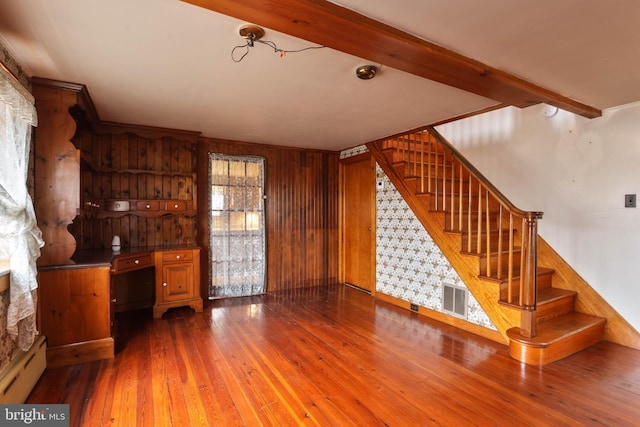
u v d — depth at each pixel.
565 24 1.65
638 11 1.53
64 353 2.49
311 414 1.92
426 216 3.70
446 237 3.46
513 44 1.85
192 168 4.21
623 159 2.85
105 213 3.57
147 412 1.93
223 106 3.06
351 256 5.26
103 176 3.70
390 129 3.91
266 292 4.78
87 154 3.58
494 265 3.28
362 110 3.18
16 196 1.96
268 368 2.47
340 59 2.11
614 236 2.92
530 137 3.49
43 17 1.64
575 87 2.47
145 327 3.32
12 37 1.84
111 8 1.57
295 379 2.31
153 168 3.98
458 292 3.34
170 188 4.08
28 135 2.10
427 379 2.31
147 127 3.78
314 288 5.05
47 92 2.50
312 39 1.70
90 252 3.28
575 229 3.17
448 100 2.89
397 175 4.12
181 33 1.80
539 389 2.19
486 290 3.04
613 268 2.93
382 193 4.41
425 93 2.73
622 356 2.66
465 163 3.24
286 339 3.02
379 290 4.46
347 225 5.36
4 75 1.73
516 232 3.68
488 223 3.04
